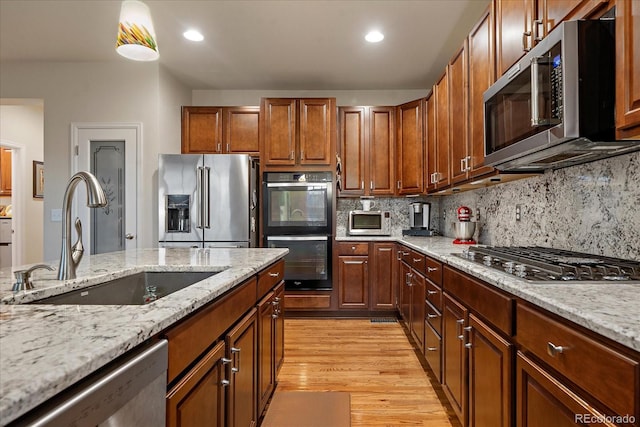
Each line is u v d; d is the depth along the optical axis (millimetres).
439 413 1943
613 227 1520
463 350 1623
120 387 621
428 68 3697
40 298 1080
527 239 2234
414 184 3803
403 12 2676
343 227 4316
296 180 3727
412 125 3834
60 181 3627
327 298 3709
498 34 1906
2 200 5582
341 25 2859
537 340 1027
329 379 2340
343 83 4113
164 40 3102
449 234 3846
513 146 1613
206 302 1020
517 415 1143
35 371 484
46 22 2854
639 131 1093
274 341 2041
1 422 405
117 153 3623
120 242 3607
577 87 1221
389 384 2271
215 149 3975
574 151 1424
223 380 1180
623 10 1096
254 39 3082
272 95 4336
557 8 1411
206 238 3438
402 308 3328
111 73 3609
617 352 722
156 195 3613
